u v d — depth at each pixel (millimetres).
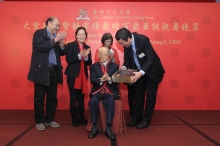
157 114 3674
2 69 3953
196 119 3344
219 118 3408
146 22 3947
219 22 3951
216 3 3939
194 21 3945
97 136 2566
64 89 4004
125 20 3955
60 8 3922
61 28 3936
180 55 3971
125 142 2350
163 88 4000
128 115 3682
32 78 2648
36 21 3912
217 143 2322
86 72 3018
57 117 3459
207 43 3963
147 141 2379
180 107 4027
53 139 2436
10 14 3900
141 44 2691
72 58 2848
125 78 2533
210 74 3990
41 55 2648
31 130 2764
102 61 2768
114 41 3967
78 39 2920
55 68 2797
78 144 2283
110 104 2525
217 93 4008
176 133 2662
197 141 2379
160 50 3967
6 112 3764
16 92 3980
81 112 3033
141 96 2986
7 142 2322
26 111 3854
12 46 3934
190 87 4000
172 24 3949
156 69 2791
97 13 3951
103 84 2701
